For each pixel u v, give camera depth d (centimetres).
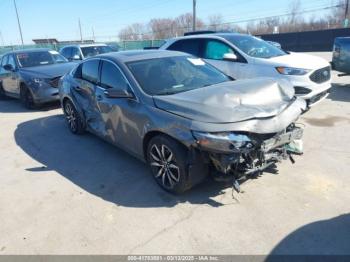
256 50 697
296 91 604
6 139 628
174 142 343
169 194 375
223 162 314
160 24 6631
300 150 396
